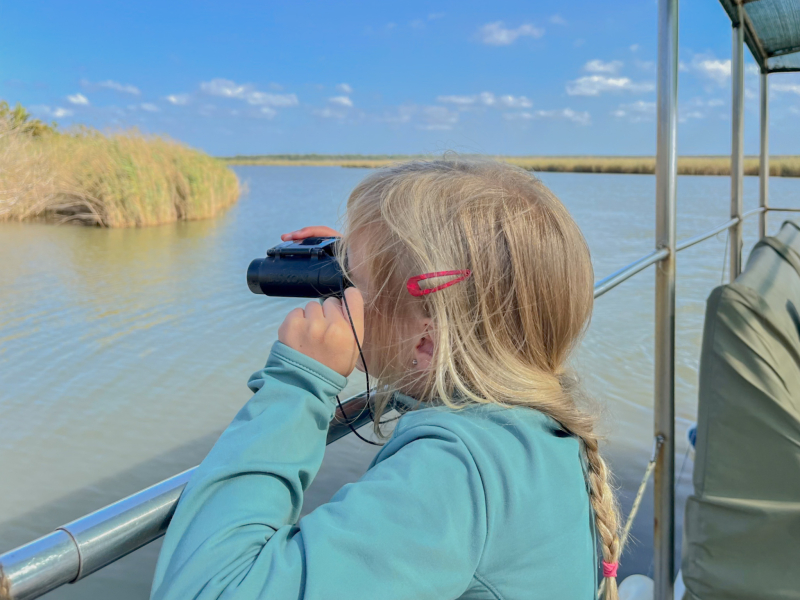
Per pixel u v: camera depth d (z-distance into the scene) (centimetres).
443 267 75
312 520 63
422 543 61
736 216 241
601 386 450
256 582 58
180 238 1211
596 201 1989
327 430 78
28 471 330
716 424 158
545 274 80
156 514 60
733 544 154
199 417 405
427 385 79
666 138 152
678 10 148
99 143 1488
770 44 266
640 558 252
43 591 51
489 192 80
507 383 77
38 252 1030
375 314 80
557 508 72
